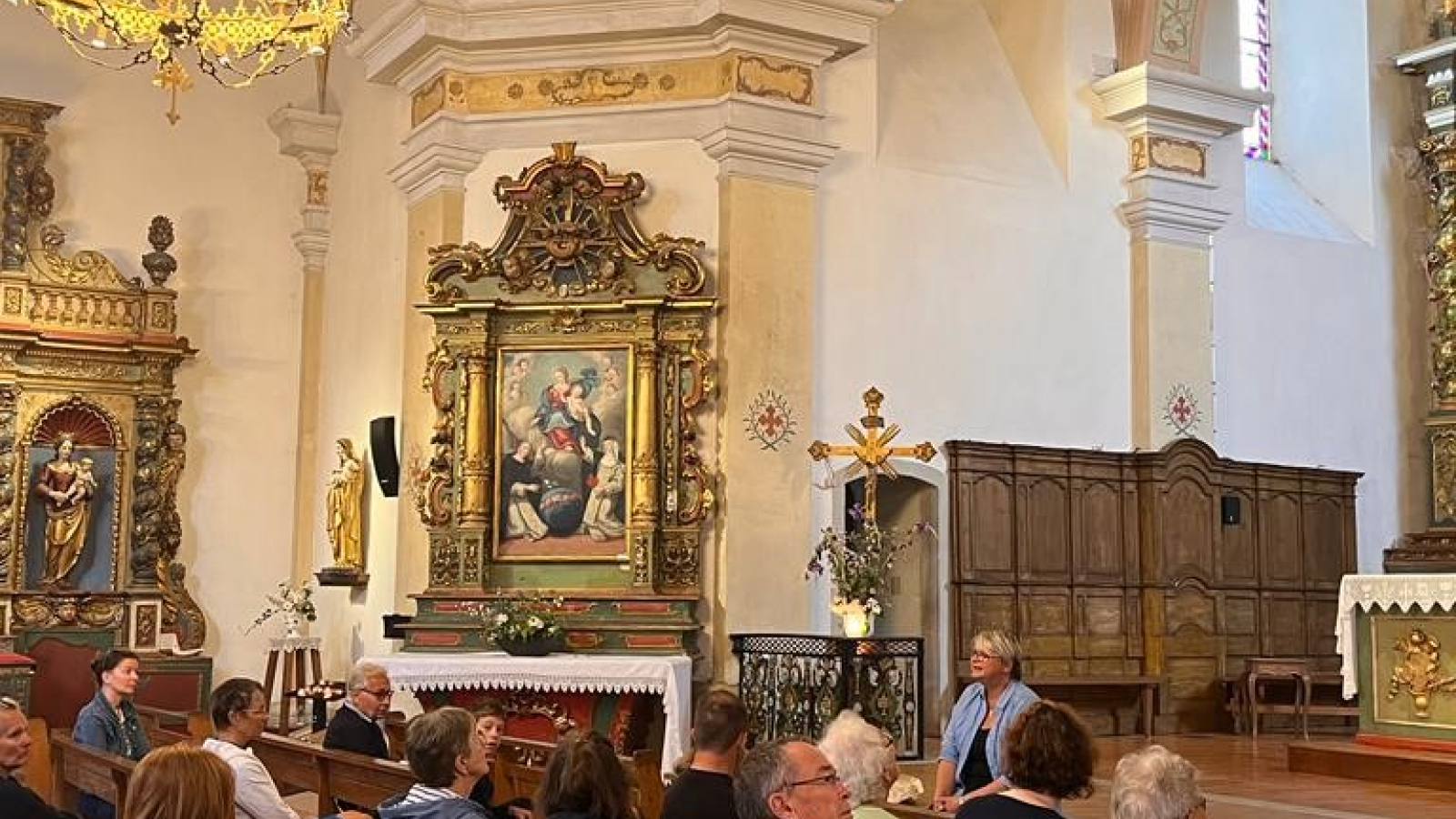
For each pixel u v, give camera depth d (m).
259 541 17.50
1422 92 18.88
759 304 14.23
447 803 5.21
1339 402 17.80
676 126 14.50
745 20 14.16
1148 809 4.36
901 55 16.05
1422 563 17.27
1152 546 15.92
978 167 15.95
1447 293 18.08
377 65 15.48
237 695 6.96
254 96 17.86
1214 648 16.09
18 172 16.34
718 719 5.40
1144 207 16.39
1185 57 16.72
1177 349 16.42
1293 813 9.62
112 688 9.12
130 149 17.23
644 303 14.03
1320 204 18.88
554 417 14.30
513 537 14.28
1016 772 4.84
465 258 14.50
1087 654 15.59
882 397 13.57
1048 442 15.84
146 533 16.55
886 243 15.22
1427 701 11.15
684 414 14.12
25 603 15.91
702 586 14.02
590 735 5.06
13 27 16.72
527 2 14.45
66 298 16.44
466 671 13.04
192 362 17.31
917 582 15.20
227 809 4.34
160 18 10.49
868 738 5.42
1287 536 16.88
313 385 17.78
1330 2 19.12
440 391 14.55
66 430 16.42
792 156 14.46
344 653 16.53
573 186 14.35
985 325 15.65
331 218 17.83
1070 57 16.48
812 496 14.46
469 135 14.87
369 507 16.28
